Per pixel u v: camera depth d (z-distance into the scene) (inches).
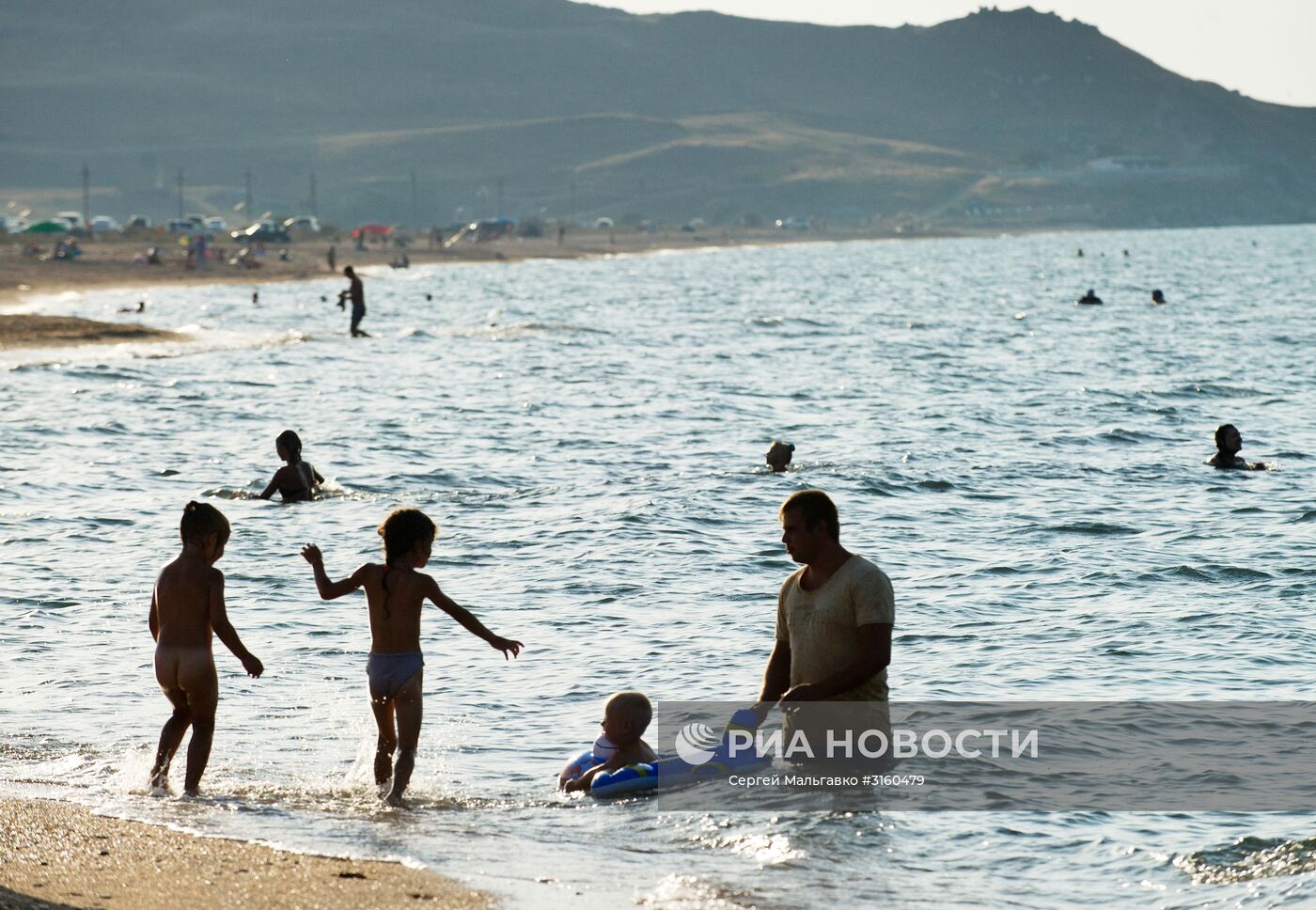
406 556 681.0
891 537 1305.4
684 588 1104.8
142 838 576.7
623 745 687.7
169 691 682.2
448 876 541.0
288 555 1214.9
